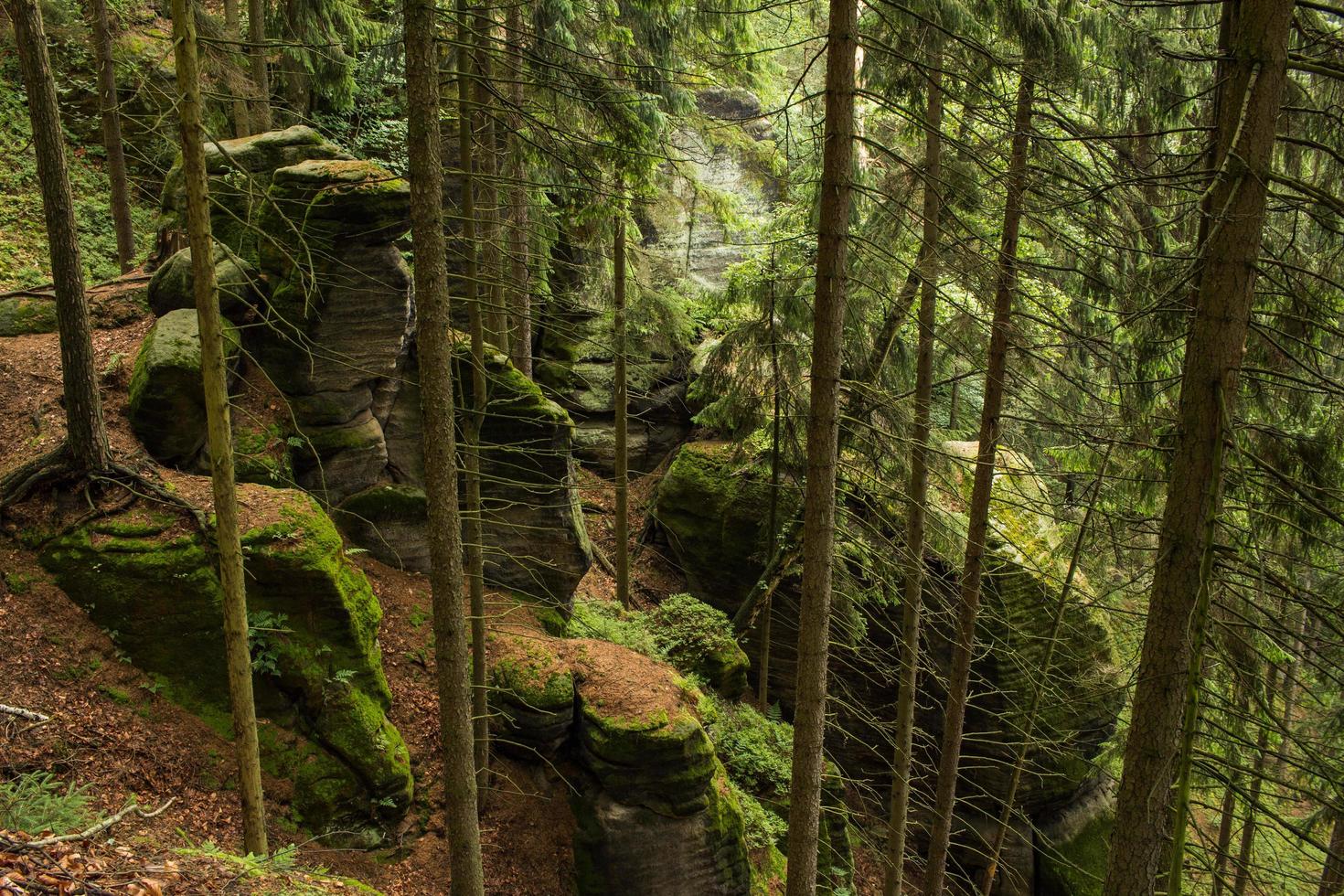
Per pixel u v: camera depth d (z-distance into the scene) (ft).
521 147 37.76
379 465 41.22
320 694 32.09
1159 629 22.67
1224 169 20.25
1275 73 19.97
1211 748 32.73
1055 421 32.99
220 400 24.36
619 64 36.37
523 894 34.35
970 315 35.04
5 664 27.76
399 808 32.91
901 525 46.09
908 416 38.37
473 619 34.53
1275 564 30.37
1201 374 21.49
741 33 43.19
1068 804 55.11
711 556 59.00
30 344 38.86
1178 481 22.15
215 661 30.94
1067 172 34.12
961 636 38.06
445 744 27.25
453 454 26.40
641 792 35.24
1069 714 49.80
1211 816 57.98
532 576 44.91
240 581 25.27
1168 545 22.43
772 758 44.62
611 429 68.59
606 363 68.74
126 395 36.35
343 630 33.30
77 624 29.78
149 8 68.49
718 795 37.17
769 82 51.49
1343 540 28.66
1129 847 23.31
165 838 26.12
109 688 28.99
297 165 39.04
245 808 26.12
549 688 36.99
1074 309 35.50
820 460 26.53
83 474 32.04
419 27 23.97
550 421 43.75
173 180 43.14
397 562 41.50
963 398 62.90
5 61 61.62
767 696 56.85
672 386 70.13
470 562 34.35
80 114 61.87
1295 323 26.20
